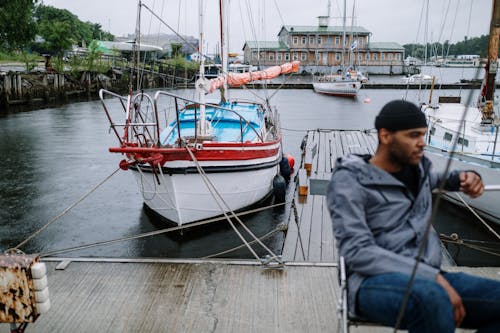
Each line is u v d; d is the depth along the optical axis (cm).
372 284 178
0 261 271
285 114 3039
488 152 938
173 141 925
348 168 192
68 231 919
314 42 7200
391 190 189
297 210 873
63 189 1195
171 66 4628
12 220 974
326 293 385
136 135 797
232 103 1343
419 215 191
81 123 2348
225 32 1059
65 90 3531
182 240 874
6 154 1597
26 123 2336
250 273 423
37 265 270
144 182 886
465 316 184
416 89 5122
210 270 429
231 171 877
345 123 2633
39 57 4788
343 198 187
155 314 362
